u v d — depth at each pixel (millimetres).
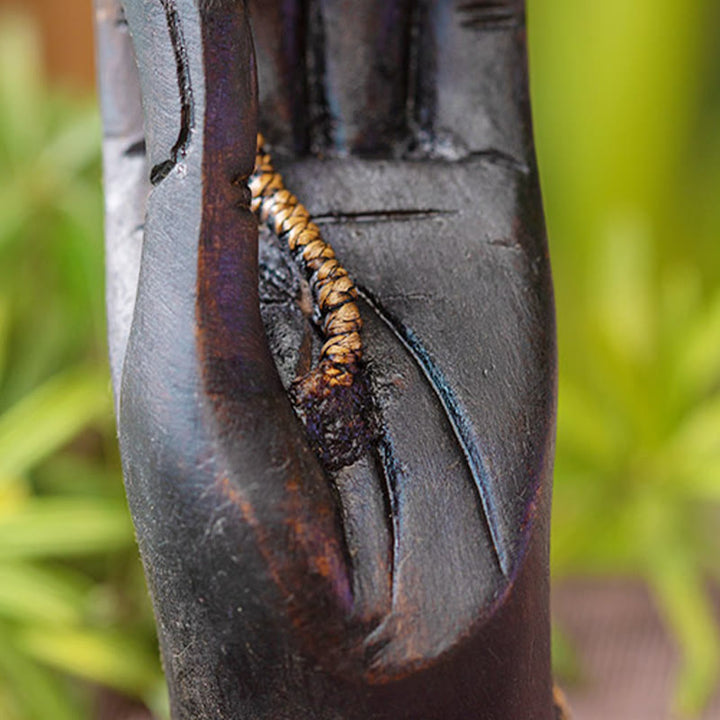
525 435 370
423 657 357
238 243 359
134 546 747
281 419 358
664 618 879
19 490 697
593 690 798
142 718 772
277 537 353
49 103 860
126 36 397
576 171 1029
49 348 807
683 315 899
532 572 366
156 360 358
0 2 1052
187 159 359
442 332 377
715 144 1139
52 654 680
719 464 854
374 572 359
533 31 1008
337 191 392
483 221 388
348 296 374
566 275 1032
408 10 400
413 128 403
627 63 990
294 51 399
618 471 868
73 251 759
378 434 369
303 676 357
